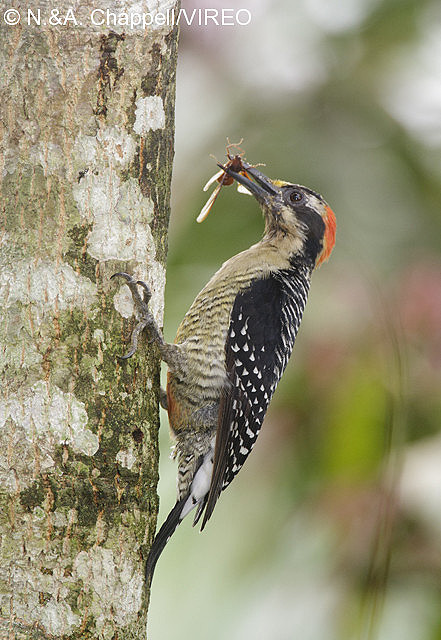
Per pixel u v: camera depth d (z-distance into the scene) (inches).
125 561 289.1
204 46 485.1
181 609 428.5
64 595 274.2
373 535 394.0
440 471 398.9
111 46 287.7
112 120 289.7
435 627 391.2
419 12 499.5
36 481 274.1
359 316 434.9
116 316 293.9
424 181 481.1
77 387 284.0
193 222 468.8
